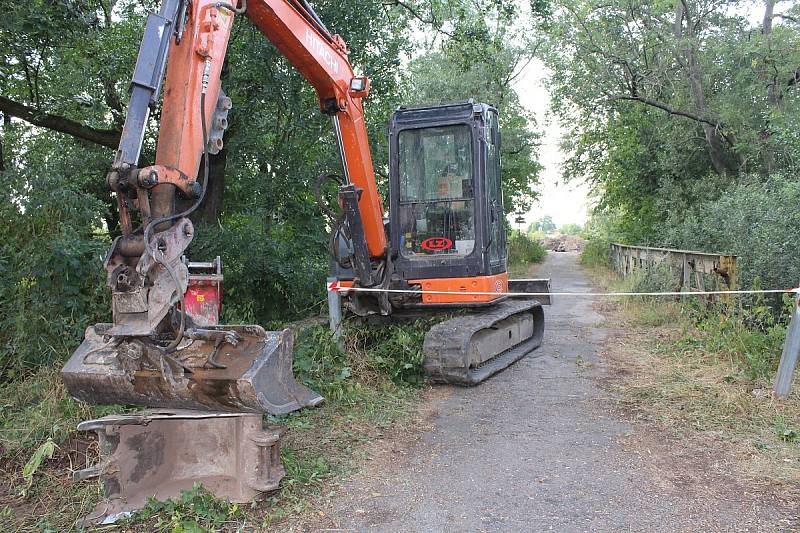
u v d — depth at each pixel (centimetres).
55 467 494
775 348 741
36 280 703
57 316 697
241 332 411
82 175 1302
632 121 2244
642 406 655
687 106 1959
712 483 464
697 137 2039
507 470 498
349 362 738
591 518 414
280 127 1280
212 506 422
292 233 1270
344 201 721
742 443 538
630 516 415
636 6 1908
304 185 1263
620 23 1972
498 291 835
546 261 3409
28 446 517
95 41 1129
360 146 735
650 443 550
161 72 414
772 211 1063
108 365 410
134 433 434
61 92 1212
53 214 746
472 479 481
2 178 734
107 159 1322
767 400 638
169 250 396
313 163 1280
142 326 386
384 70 1309
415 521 413
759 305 884
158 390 400
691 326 1048
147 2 1206
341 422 601
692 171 2166
